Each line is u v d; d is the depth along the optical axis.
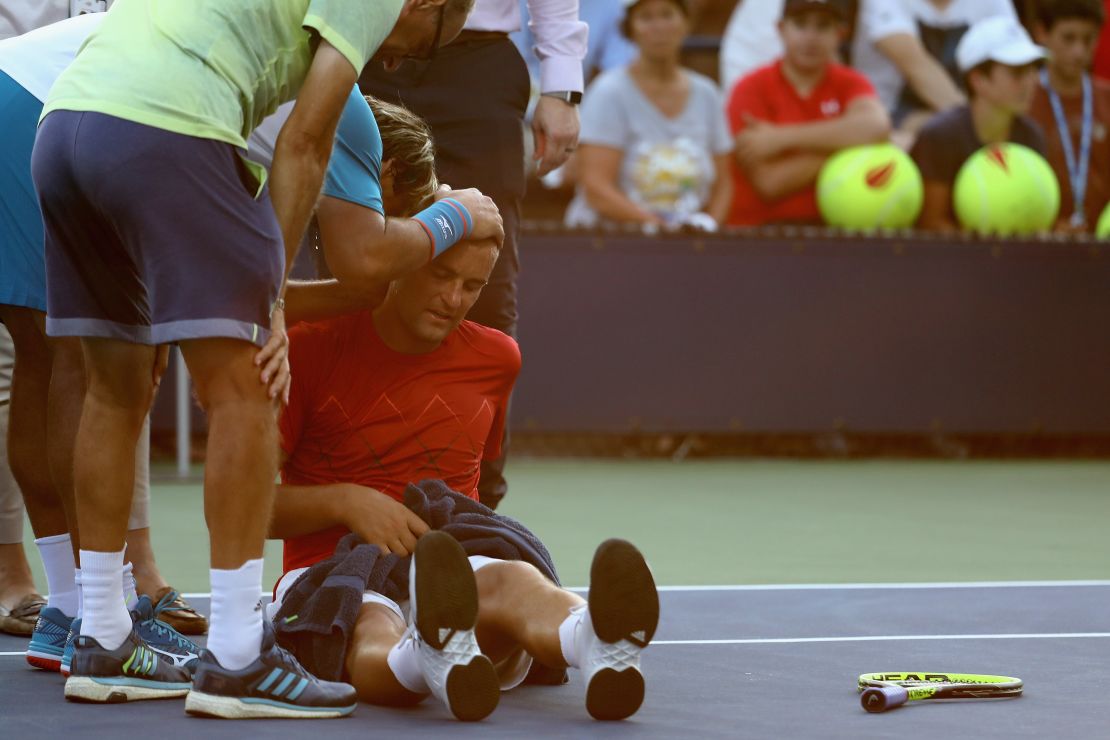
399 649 8.74
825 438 29.69
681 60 33.25
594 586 8.29
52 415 10.16
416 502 9.72
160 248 8.30
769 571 16.45
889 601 14.01
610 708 8.54
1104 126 31.97
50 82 10.64
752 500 23.39
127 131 8.30
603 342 28.06
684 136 29.42
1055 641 11.84
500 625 9.01
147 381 9.09
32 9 12.06
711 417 28.42
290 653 9.19
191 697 8.59
